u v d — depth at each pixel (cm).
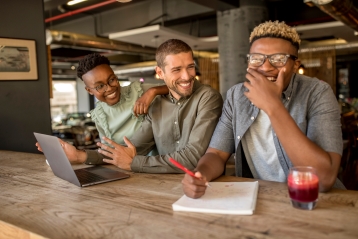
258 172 163
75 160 183
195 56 1012
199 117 172
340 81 1248
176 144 188
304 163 119
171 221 101
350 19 487
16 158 219
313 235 88
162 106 190
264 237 88
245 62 577
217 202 113
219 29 598
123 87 222
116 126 219
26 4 370
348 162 409
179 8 717
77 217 109
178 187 137
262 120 155
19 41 364
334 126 133
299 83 148
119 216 108
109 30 825
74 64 1361
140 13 773
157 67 176
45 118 391
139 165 162
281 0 705
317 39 968
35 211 117
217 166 148
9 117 361
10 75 358
